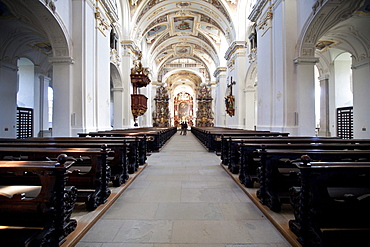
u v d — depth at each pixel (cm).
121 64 1450
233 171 523
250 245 237
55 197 207
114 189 402
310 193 215
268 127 935
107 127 1030
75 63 809
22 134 1186
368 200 206
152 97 3000
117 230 268
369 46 948
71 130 793
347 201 207
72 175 320
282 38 830
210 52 2431
